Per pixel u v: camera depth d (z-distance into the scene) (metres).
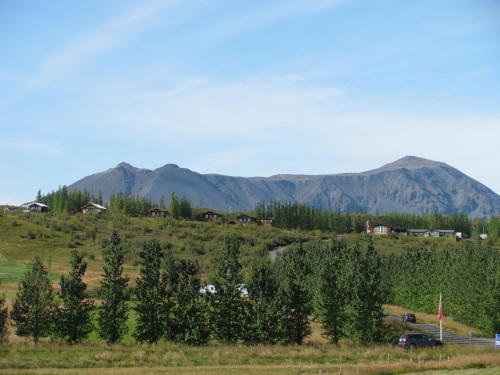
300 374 50.16
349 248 131.25
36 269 76.00
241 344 75.62
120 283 77.19
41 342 69.81
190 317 74.81
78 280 74.44
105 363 55.94
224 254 81.25
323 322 80.50
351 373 50.75
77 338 72.81
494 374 48.56
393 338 80.75
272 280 82.25
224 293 78.62
